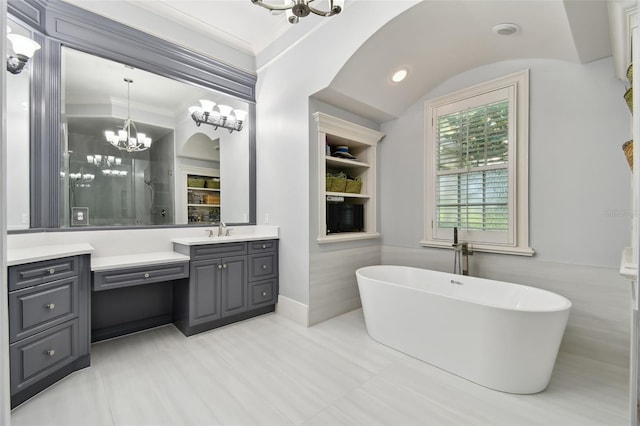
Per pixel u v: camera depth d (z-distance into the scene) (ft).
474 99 9.32
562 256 7.80
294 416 5.38
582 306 7.48
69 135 7.80
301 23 9.69
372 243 11.74
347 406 5.65
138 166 9.03
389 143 11.80
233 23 10.05
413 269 9.78
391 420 5.28
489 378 6.20
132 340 8.45
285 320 10.00
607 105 7.17
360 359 7.39
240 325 9.56
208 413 5.45
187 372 6.77
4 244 1.76
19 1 6.83
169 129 9.68
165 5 9.16
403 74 9.39
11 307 5.46
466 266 9.14
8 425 1.75
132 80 8.93
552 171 7.96
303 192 9.73
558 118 7.87
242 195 11.41
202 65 10.37
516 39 7.65
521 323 5.85
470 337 6.45
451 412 5.48
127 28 8.71
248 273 9.98
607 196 7.16
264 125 11.37
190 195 10.12
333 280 10.28
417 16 7.13
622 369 6.82
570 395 5.92
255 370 6.87
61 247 7.07
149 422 5.21
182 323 9.00
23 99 7.02
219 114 10.84
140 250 8.95
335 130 10.32
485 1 6.55
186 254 8.77
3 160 1.77
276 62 10.79
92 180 8.20
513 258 8.61
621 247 6.98
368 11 7.77
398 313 7.78
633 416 1.82
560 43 7.24
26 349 5.66
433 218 10.39
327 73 8.80
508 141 8.61
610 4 5.07
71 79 7.84
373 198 11.78
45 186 7.34
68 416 5.32
